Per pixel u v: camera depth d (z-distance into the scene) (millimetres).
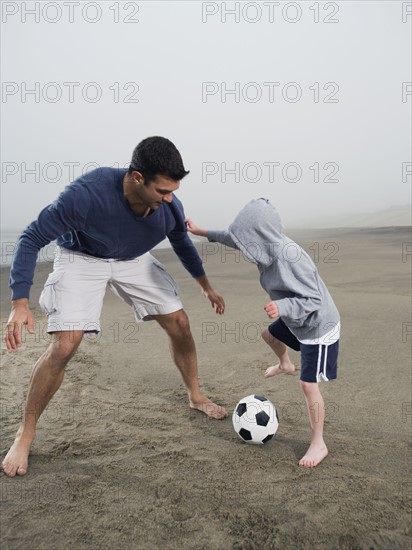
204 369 4141
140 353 4602
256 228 2689
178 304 3113
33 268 2463
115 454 2785
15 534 2109
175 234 3023
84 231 2586
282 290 2701
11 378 4062
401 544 2006
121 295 3092
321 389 3594
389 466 2586
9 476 2574
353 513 2199
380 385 3617
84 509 2271
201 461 2682
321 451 2658
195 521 2172
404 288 6305
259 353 4445
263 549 1991
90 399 3604
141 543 2043
